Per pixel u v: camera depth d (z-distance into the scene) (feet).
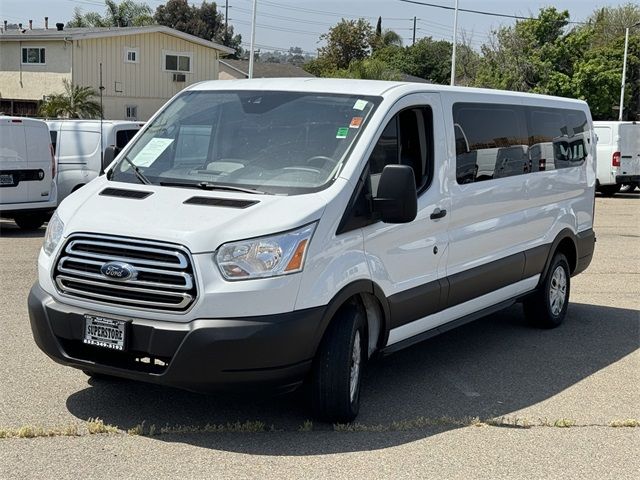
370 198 18.25
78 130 52.13
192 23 257.34
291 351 16.20
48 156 47.52
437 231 20.99
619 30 218.79
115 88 124.16
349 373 17.47
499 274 24.18
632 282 37.11
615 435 18.10
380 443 16.99
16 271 34.63
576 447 17.31
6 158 45.16
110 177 19.56
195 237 15.90
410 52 219.00
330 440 17.03
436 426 18.19
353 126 18.93
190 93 21.49
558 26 145.89
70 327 16.76
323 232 16.84
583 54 149.79
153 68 128.47
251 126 19.58
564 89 145.59
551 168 27.63
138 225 16.43
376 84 20.58
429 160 20.88
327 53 234.38
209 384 15.93
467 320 23.17
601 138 82.53
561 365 23.71
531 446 17.26
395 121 19.67
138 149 20.13
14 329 25.02
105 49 122.31
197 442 16.62
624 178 82.38
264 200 17.12
